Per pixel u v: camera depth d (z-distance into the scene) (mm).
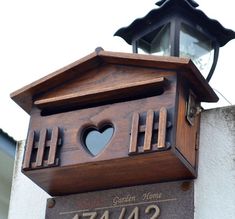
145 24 1567
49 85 1484
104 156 1360
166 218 1366
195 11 1530
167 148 1303
